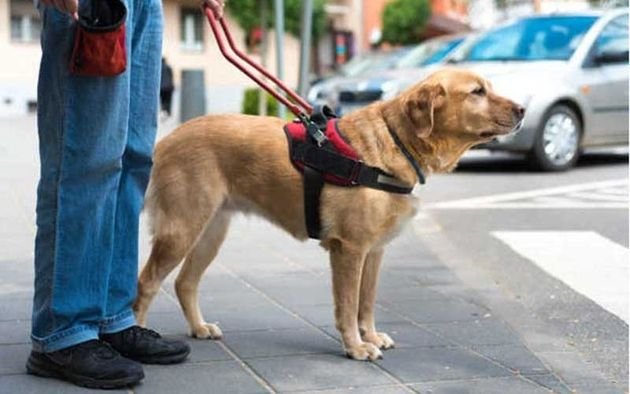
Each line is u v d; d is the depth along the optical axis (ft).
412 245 27.76
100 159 13.65
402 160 15.70
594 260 25.88
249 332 17.39
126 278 15.10
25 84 109.81
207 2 16.30
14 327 17.10
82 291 13.98
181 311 18.84
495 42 51.06
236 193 16.52
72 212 13.66
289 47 125.18
